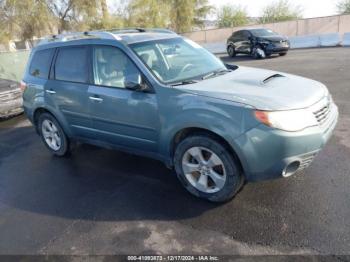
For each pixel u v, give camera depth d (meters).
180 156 3.49
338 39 19.06
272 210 3.19
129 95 3.67
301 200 3.30
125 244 2.93
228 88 3.27
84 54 4.21
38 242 3.07
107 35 4.04
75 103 4.32
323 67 11.10
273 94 3.11
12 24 18.61
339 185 3.51
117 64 3.83
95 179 4.23
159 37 4.22
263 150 2.90
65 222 3.35
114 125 3.96
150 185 3.92
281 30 26.39
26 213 3.59
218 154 3.19
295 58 14.73
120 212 3.42
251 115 2.89
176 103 3.30
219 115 3.03
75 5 19.48
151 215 3.32
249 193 3.51
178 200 3.54
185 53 4.21
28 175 4.57
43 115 5.05
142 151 3.92
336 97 6.89
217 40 29.67
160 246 2.86
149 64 3.67
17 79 13.68
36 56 5.03
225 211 3.26
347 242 2.68
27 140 6.18
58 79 4.58
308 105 3.01
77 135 4.64
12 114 7.73
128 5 26.88
